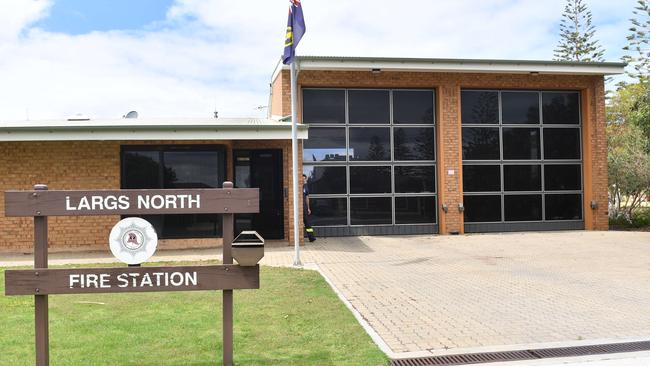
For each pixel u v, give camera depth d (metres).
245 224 15.16
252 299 7.68
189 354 5.33
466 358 5.33
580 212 18.16
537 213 17.83
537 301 7.77
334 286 8.82
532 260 11.69
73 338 5.80
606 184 17.95
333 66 15.93
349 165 16.86
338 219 16.77
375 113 17.06
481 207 17.48
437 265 11.04
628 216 19.75
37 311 4.71
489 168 17.59
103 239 13.36
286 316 6.75
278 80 17.34
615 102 28.22
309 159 16.72
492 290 8.55
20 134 12.54
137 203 4.84
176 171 13.59
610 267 10.73
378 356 5.26
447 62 16.41
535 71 16.94
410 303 7.65
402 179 17.12
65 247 13.27
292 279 9.23
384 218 16.95
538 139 17.95
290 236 14.22
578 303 7.64
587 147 17.98
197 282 4.88
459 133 17.06
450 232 16.92
